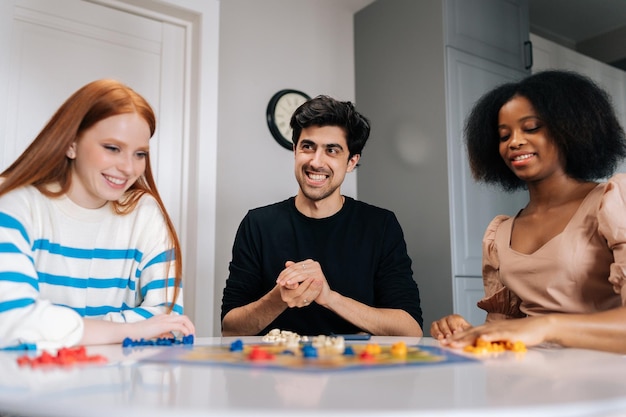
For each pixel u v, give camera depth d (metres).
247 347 0.79
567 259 1.05
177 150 2.37
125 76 2.28
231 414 0.36
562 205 1.13
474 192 2.51
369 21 2.93
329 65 2.89
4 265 0.84
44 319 0.82
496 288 1.26
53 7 2.12
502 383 0.49
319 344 0.79
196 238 2.25
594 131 1.11
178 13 2.36
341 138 1.43
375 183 2.81
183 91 2.40
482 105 1.30
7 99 1.99
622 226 0.94
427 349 0.77
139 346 0.83
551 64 3.10
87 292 1.06
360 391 0.45
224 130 2.46
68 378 0.52
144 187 1.19
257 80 2.60
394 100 2.74
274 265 1.50
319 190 1.45
